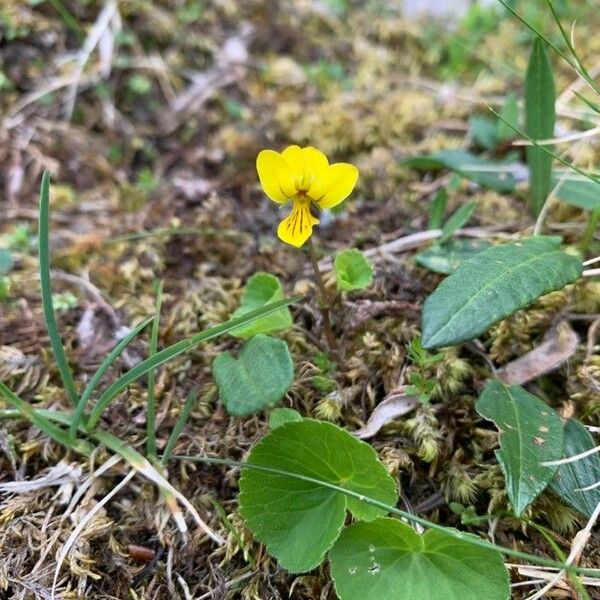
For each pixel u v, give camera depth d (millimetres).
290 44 241
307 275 161
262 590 115
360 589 105
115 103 216
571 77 216
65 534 120
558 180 159
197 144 212
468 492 121
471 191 183
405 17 264
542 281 117
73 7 222
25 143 203
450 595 104
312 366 139
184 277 171
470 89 225
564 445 118
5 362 147
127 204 194
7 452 132
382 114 212
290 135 208
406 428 128
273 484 113
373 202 186
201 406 138
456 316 112
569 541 116
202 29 234
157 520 123
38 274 172
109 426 136
